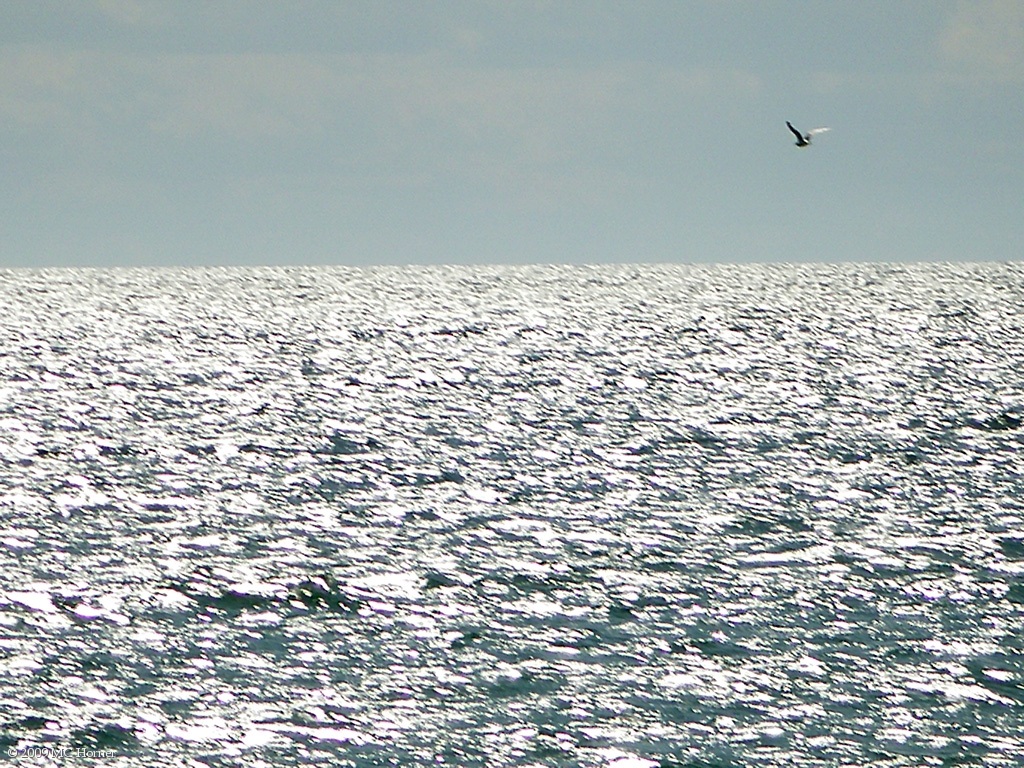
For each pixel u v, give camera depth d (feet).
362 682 367.04
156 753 321.73
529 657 386.32
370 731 334.24
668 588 456.04
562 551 509.35
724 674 370.53
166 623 415.64
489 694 357.82
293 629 412.57
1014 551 500.33
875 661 378.73
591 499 609.01
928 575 467.52
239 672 374.22
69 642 395.96
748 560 493.36
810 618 419.54
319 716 343.26
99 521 555.28
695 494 618.85
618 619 421.18
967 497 602.44
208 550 507.71
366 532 542.16
